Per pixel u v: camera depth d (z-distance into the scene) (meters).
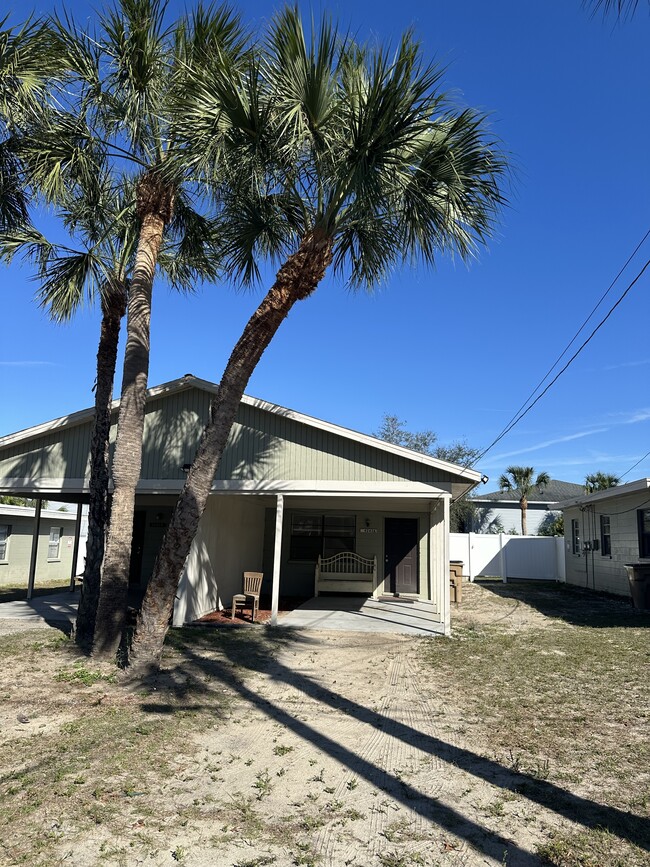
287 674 7.80
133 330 8.25
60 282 9.02
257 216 8.67
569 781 4.55
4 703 6.20
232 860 3.38
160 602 7.29
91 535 9.38
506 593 19.45
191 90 6.71
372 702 6.63
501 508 36.34
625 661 8.76
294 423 11.83
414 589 17.33
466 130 7.08
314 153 6.91
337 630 11.20
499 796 4.28
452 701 6.68
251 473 11.77
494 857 3.48
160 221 8.58
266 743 5.27
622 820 3.94
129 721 5.67
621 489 16.64
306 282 7.29
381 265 8.95
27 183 7.89
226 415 7.39
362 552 17.55
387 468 11.45
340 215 7.26
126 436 8.19
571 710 6.38
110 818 3.81
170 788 4.28
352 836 3.69
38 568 22.53
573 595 18.86
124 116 8.00
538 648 9.74
